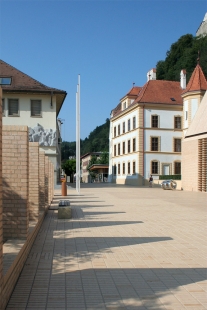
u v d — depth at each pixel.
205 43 81.88
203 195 28.52
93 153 121.25
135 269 6.81
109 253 8.05
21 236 7.21
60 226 11.83
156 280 6.16
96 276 6.34
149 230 11.11
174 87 56.09
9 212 7.16
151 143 52.59
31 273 6.42
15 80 35.34
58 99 37.12
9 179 7.13
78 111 30.20
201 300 5.22
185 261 7.43
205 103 36.81
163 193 31.36
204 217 14.23
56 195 27.20
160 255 7.91
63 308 4.88
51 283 5.91
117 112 66.12
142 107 52.38
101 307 4.94
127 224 12.30
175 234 10.45
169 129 53.12
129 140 56.75
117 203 20.45
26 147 7.13
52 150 35.31
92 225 12.06
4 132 7.10
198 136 35.09
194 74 50.91
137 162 52.56
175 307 4.95
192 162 36.22
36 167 10.27
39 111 35.22
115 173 65.00
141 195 28.11
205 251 8.32
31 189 10.30
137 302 5.13
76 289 5.65
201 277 6.35
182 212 15.98
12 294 5.34
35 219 10.37
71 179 92.19
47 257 7.62
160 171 52.75
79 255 7.84
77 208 17.59
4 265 5.19
